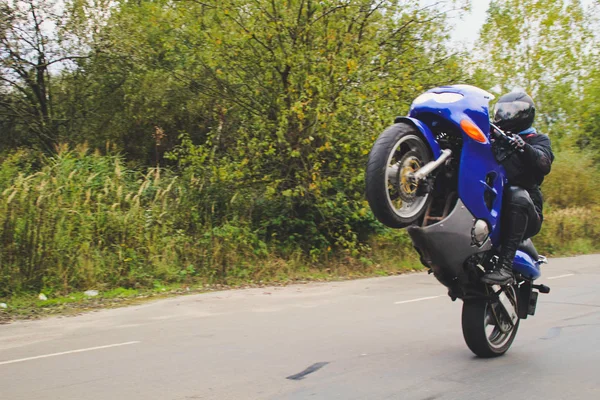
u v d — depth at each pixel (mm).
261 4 13359
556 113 29391
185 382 4969
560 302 9211
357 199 14000
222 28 13727
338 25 13586
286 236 14117
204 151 14203
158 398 4570
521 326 7352
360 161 13586
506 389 4828
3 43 15781
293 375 5164
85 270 10625
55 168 13180
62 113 17312
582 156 26406
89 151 16922
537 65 28562
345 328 7172
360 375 5164
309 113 13078
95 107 17406
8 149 16734
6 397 4660
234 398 4570
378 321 7621
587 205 24875
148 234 11898
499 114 5551
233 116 15234
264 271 12320
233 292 10516
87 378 5125
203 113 16906
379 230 14938
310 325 7355
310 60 13344
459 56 16203
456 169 5086
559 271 13664
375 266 14023
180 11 13859
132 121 17516
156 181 13625
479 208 5078
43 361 5746
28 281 10047
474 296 5523
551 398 4633
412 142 4812
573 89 28938
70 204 11797
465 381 5027
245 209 14133
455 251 5062
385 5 14461
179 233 12602
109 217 11820
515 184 5559
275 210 14453
